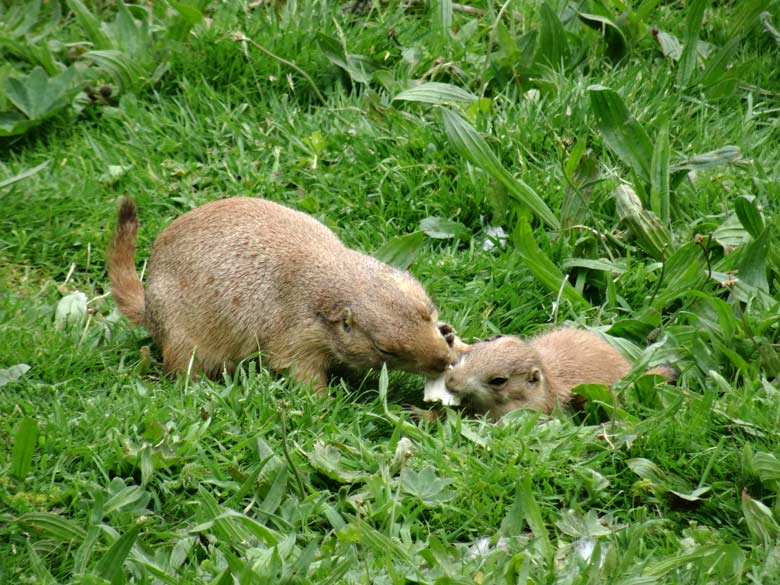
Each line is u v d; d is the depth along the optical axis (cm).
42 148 1359
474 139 1243
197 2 1518
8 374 1047
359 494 931
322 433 1001
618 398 1042
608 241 1241
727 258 1192
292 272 1096
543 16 1448
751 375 1065
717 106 1435
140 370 1101
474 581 824
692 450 981
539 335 1173
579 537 906
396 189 1294
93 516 889
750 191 1302
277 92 1449
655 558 886
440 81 1460
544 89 1401
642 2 1588
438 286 1203
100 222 1284
